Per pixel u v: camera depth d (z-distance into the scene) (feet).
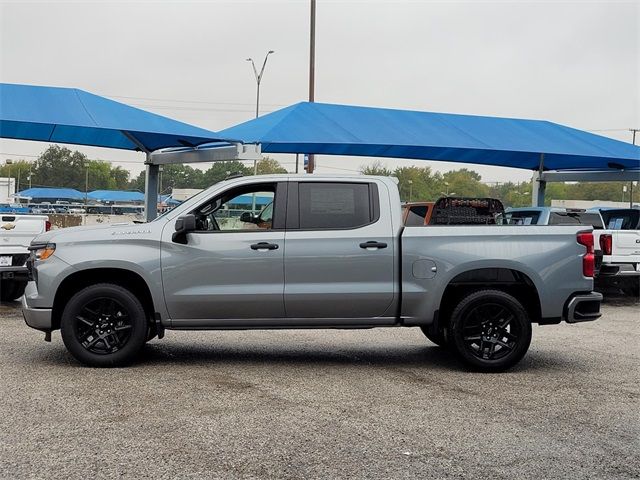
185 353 27.32
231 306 24.03
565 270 24.54
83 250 23.99
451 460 15.57
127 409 19.03
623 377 24.23
